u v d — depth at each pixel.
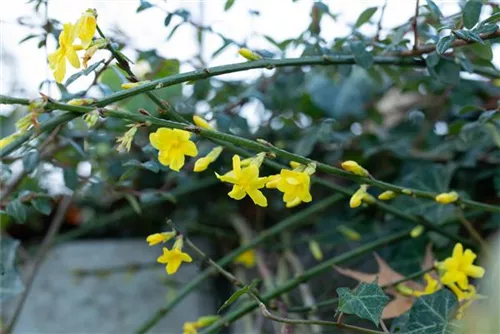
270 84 0.61
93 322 0.63
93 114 0.39
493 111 0.47
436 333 0.41
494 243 0.50
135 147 0.58
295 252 0.65
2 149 0.42
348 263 0.59
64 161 0.57
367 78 0.65
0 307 0.62
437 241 0.51
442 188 0.52
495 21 0.43
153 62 0.54
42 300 0.63
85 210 0.70
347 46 0.48
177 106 0.57
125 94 0.40
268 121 0.62
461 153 0.57
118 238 0.70
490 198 0.58
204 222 0.66
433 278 0.47
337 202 0.61
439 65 0.47
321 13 0.53
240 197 0.40
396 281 0.46
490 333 0.32
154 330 0.62
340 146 0.60
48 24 0.49
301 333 0.55
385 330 0.40
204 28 0.52
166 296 0.64
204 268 0.64
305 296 0.55
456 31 0.42
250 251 0.58
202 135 0.40
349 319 0.54
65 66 0.40
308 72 0.60
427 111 0.62
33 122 0.39
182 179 0.60
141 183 0.65
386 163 0.61
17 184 0.52
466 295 0.43
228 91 0.61
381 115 0.65
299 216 0.56
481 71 0.49
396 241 0.51
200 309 0.63
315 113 0.65
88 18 0.39
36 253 0.64
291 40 0.55
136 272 0.64
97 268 0.64
